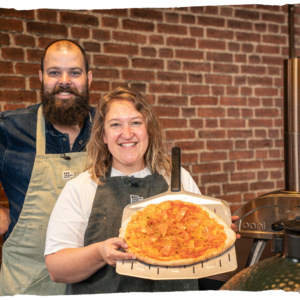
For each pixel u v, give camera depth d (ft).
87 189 3.51
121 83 7.06
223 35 7.84
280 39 8.39
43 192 4.51
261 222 3.99
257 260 3.91
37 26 6.35
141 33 7.16
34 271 4.43
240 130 8.10
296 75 3.82
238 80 8.04
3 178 4.67
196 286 3.59
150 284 3.34
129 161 3.38
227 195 7.98
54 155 4.59
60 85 4.54
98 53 6.84
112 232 3.32
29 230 4.45
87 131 4.83
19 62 6.27
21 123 4.66
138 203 3.33
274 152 8.45
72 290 3.34
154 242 2.89
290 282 1.76
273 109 8.41
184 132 7.59
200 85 7.70
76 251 3.03
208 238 2.93
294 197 3.83
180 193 3.42
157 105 7.36
